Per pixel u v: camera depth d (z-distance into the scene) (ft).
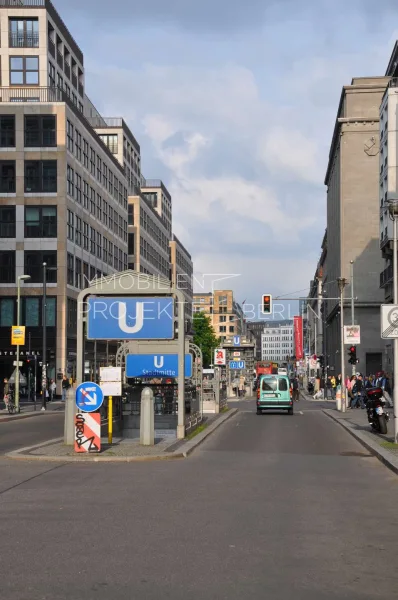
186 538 29.25
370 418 84.79
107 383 69.36
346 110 296.10
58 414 152.76
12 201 213.87
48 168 214.28
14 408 151.84
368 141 293.84
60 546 27.71
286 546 27.99
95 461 57.72
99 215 260.21
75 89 267.59
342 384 147.54
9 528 31.14
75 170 226.79
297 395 226.38
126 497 39.63
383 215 195.52
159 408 97.76
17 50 230.68
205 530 30.86
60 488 42.98
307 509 36.29
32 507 36.35
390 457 57.36
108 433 72.95
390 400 141.08
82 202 235.61
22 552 26.71
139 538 29.19
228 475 49.37
